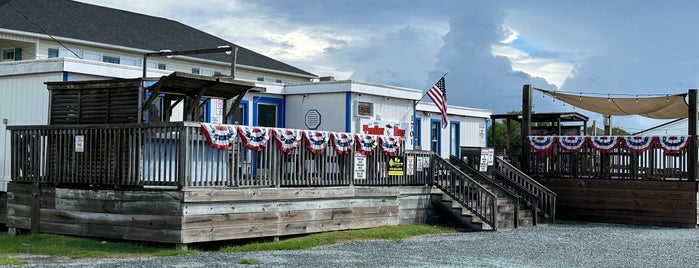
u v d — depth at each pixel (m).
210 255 13.23
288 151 15.64
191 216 13.67
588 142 23.58
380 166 18.44
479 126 31.48
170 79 14.84
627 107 26.03
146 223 13.98
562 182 24.02
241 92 16.44
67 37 27.20
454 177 20.16
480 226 19.41
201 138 14.01
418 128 27.12
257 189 14.88
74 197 15.02
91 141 14.89
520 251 14.95
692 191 21.84
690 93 22.83
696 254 15.16
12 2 28.05
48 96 17.12
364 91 21.86
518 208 20.48
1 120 18.28
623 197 22.97
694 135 22.12
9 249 13.46
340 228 17.00
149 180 13.95
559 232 19.38
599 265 13.22
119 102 15.27
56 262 12.04
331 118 21.80
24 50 26.98
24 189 15.85
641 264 13.48
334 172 16.97
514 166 25.05
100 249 13.57
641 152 22.73
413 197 19.53
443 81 23.52
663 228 21.56
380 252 14.27
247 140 14.66
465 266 12.56
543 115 30.81
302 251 14.23
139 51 29.58
